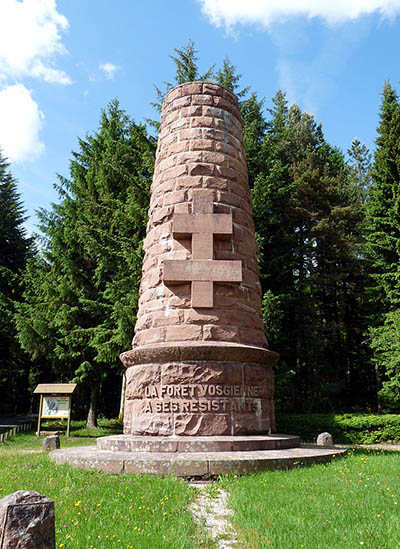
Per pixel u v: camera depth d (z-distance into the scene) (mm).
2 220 33656
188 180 9805
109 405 29797
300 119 38125
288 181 26703
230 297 9023
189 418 7922
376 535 3980
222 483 6238
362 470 6898
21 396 36688
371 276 23547
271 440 7973
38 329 21250
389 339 21250
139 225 20203
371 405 27578
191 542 4043
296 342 25047
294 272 28703
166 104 11055
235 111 10992
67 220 23562
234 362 8391
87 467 7020
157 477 6359
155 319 8945
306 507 4891
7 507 2709
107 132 25641
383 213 24000
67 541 3826
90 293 21922
